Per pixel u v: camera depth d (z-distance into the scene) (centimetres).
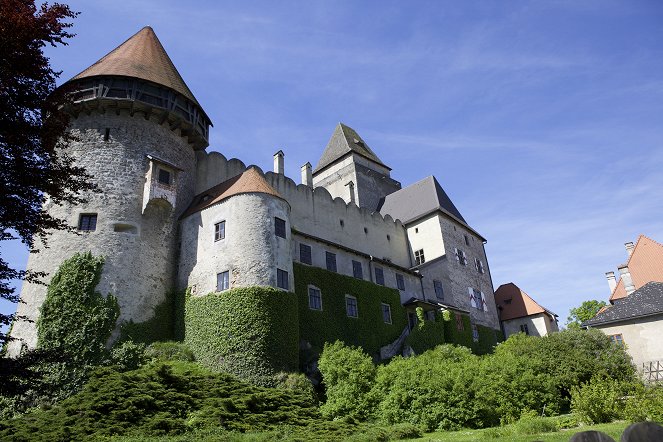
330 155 5872
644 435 562
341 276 3500
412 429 1869
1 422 1862
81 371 2356
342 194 5488
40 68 1354
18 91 1317
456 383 2112
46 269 2670
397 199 5303
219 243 2878
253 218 2878
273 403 2164
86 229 2783
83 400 1941
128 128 3069
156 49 3462
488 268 5275
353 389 2288
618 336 3244
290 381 2444
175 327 2870
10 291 1263
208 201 3111
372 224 4541
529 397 2262
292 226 3778
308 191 4088
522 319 5100
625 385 1905
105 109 3055
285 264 2900
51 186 1362
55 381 2270
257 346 2548
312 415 2178
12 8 1320
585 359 2691
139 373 2136
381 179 5750
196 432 1725
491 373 2338
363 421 2181
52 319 2495
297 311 2828
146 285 2833
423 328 3800
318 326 3139
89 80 3041
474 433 1778
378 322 3609
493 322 4897
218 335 2608
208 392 2125
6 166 1294
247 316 2603
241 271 2725
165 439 1605
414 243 4800
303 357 2841
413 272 4178
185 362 2566
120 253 2784
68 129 3014
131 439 1589
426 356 2844
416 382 2159
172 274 3011
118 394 1916
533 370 2484
